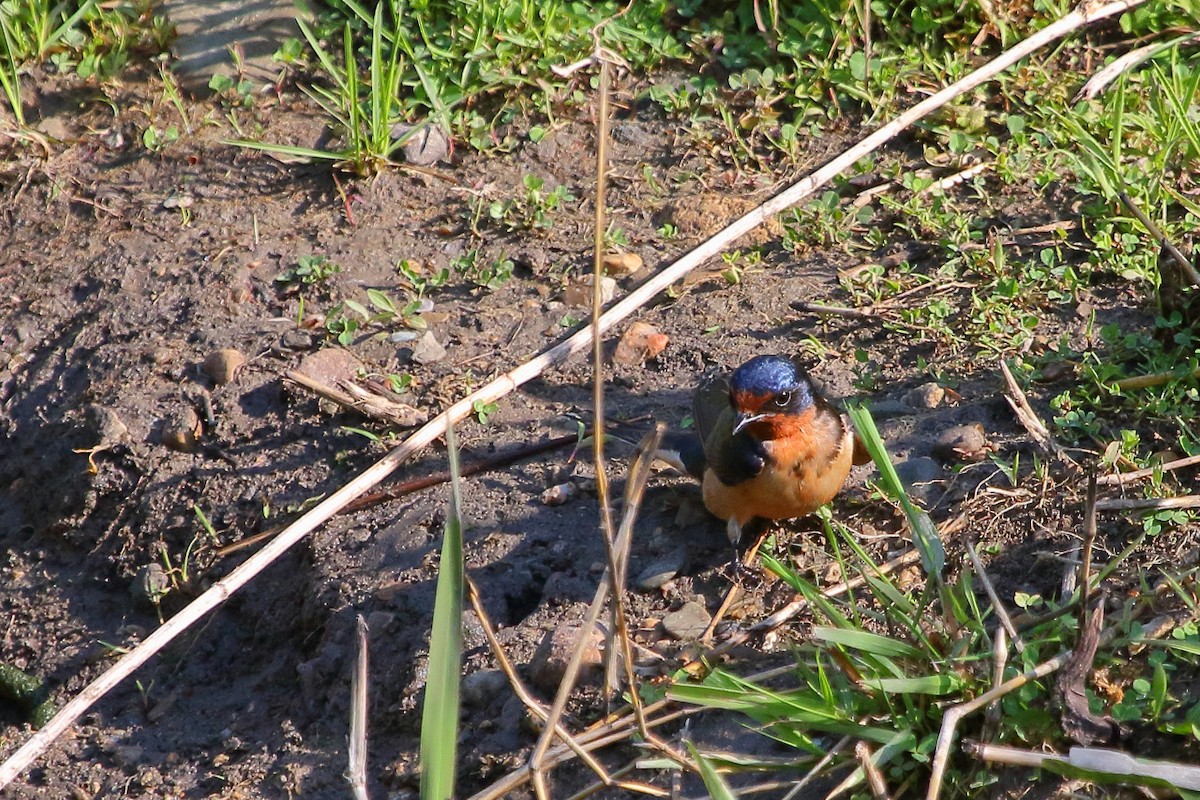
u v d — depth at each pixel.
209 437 11.53
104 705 10.38
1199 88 12.84
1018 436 9.65
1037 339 10.66
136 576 11.09
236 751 9.53
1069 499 8.90
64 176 14.30
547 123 14.11
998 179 12.61
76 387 12.31
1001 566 8.64
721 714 8.02
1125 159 12.25
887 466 7.83
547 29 14.36
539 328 12.00
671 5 14.78
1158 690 7.09
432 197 13.57
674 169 13.52
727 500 9.10
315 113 14.48
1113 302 10.89
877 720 7.50
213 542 10.93
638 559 9.52
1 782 8.09
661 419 10.81
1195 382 9.69
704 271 12.37
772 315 11.72
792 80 13.96
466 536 10.00
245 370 11.88
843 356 11.04
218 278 12.91
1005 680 7.34
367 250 13.09
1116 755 6.71
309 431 11.31
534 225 13.05
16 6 15.35
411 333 12.05
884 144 13.28
